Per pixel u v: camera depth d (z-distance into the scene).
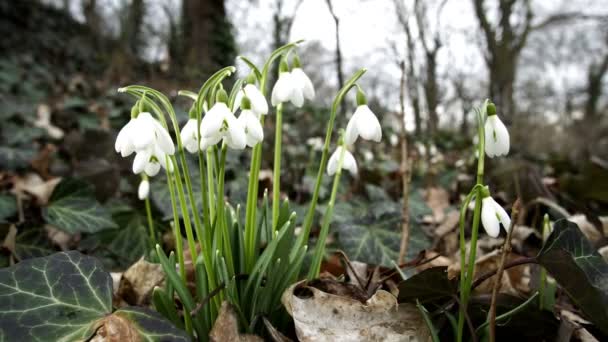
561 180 0.50
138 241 0.37
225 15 1.46
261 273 0.20
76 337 0.17
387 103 1.07
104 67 1.80
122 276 0.27
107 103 1.08
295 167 0.62
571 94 2.56
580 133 1.94
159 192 0.39
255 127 0.19
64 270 0.20
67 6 2.26
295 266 0.22
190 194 0.20
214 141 0.19
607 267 0.20
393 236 0.35
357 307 0.21
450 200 0.62
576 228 0.20
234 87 0.20
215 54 1.41
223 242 0.22
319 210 0.45
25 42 1.65
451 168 0.86
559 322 0.21
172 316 0.20
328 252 0.37
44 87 1.32
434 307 0.21
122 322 0.17
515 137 1.11
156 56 2.11
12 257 0.29
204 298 0.20
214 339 0.20
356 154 0.77
